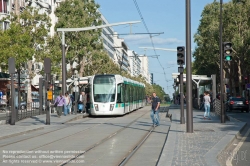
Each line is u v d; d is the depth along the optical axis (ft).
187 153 44.70
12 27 155.02
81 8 182.50
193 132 68.23
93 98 125.70
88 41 181.88
